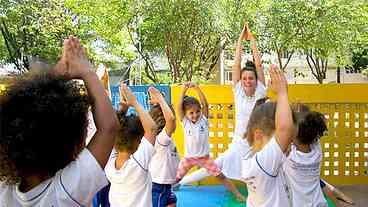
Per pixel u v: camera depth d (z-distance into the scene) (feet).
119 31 45.09
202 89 21.21
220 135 21.38
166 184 14.19
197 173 18.28
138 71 50.83
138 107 10.21
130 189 10.07
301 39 41.73
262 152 8.09
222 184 19.39
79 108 4.54
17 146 4.33
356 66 61.11
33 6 45.75
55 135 4.38
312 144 10.63
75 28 46.47
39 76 4.63
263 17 41.63
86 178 4.49
